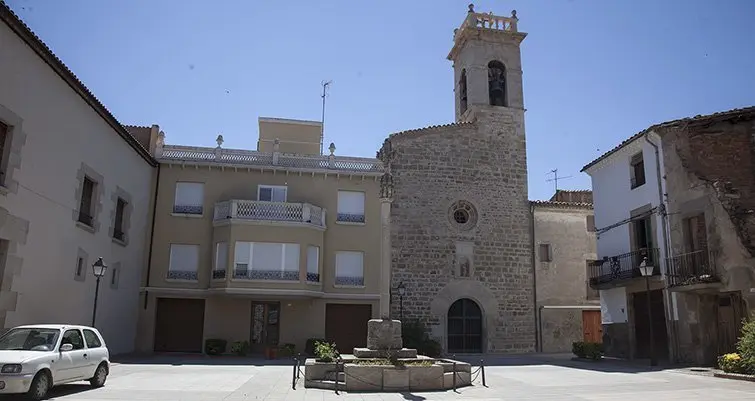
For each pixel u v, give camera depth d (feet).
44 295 58.39
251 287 84.33
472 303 99.81
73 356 41.93
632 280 77.61
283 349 81.35
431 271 98.02
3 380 35.83
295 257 86.48
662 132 74.79
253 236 85.87
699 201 68.33
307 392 45.16
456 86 120.67
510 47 113.60
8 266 52.26
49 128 58.90
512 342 98.84
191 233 88.43
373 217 93.71
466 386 49.42
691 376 56.90
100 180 71.26
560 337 100.89
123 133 76.43
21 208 54.19
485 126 106.73
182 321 87.35
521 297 100.99
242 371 61.16
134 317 83.61
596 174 93.45
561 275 103.45
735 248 63.16
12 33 51.88
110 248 74.79
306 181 93.04
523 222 104.37
